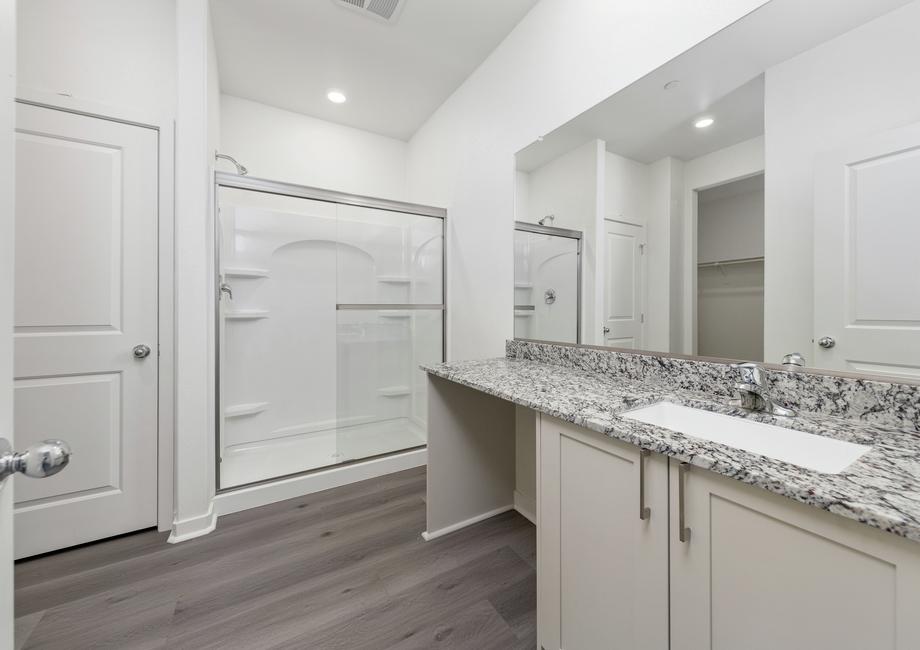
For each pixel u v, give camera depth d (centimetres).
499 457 190
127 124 163
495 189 216
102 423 161
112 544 160
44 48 152
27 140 147
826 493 53
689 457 69
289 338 266
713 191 116
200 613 124
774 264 102
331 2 187
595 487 92
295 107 284
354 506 195
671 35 124
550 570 105
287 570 145
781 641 61
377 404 286
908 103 80
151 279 168
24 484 148
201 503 170
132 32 166
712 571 69
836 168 91
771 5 101
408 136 332
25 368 148
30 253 148
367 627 119
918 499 52
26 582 137
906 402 81
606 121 148
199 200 168
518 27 196
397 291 290
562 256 172
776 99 101
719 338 116
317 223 270
